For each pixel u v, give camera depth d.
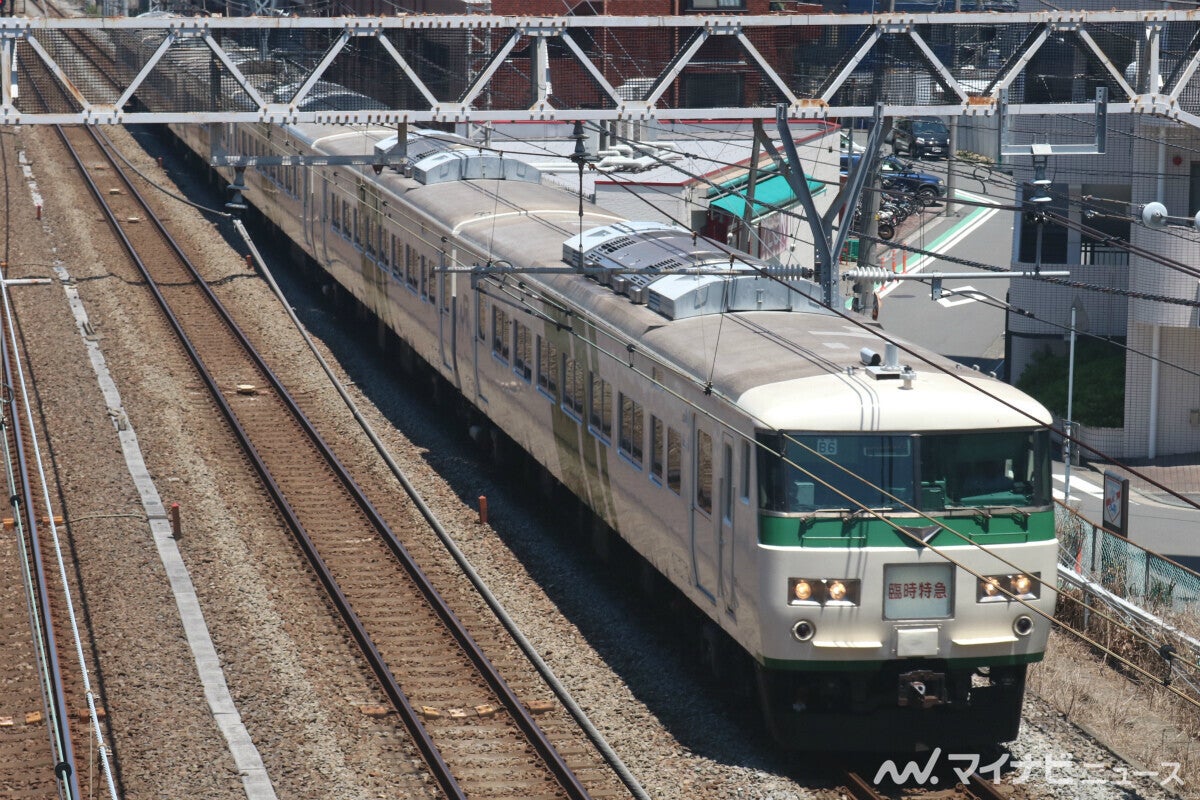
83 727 47.16
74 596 57.66
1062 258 102.81
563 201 81.75
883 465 44.59
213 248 119.50
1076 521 65.25
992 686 46.38
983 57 68.88
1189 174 91.94
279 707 49.09
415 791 44.12
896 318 129.75
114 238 120.50
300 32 73.06
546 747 46.00
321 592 59.75
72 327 97.38
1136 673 54.16
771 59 69.38
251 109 69.56
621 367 56.56
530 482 72.50
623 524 57.72
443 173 86.06
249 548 64.25
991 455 45.22
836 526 44.22
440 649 54.78
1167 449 96.12
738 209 105.44
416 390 89.19
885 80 68.06
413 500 70.75
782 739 45.91
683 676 52.53
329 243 102.12
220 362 92.38
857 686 45.28
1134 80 69.25
